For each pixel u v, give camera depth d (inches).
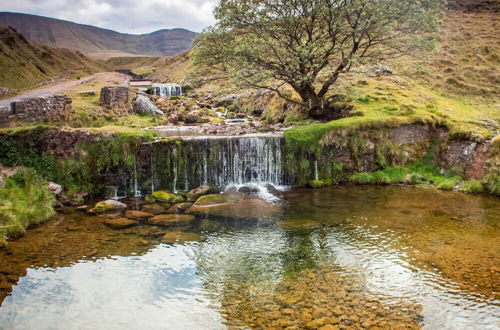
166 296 407.5
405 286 416.2
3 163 737.0
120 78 2529.5
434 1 1028.5
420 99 1162.6
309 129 910.4
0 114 794.8
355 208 702.5
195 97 1808.6
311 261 484.4
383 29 973.8
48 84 1894.7
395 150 939.3
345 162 916.6
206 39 1064.2
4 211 585.0
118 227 607.5
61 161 775.7
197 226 613.9
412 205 715.4
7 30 2733.8
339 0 968.3
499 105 1171.9
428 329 343.0
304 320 356.5
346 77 1360.7
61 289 420.2
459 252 498.9
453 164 910.4
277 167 898.7
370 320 354.9
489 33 1641.2
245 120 1328.7
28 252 510.6
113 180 800.9
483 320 354.9
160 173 827.4
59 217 656.4
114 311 381.7
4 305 389.7
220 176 873.5
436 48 1026.1
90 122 1045.8
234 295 407.2
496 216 642.2
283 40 1016.9
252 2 1017.5
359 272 451.2
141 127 1124.5
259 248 527.8
